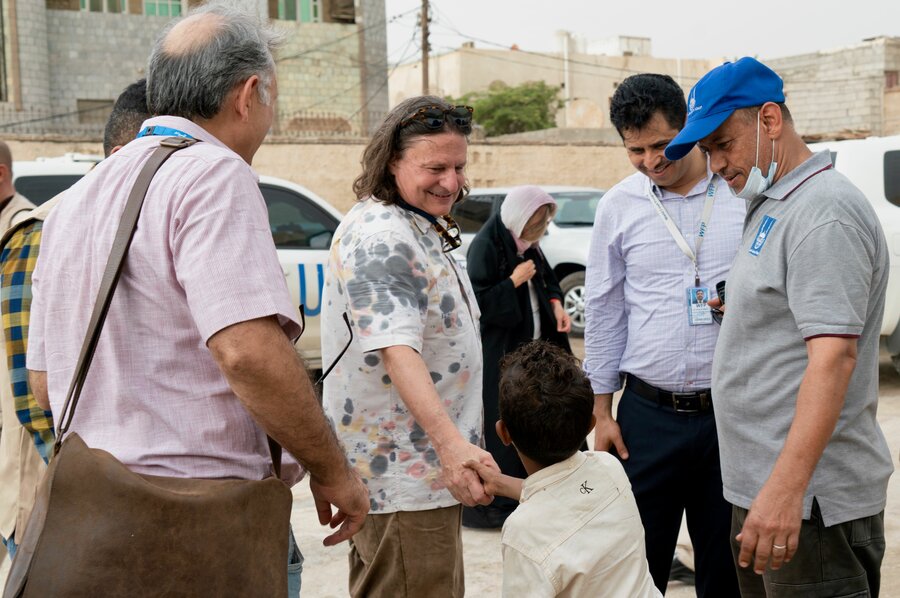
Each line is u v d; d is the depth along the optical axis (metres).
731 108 2.24
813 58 42.12
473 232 11.09
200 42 1.82
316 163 19.83
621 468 2.31
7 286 2.38
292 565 2.58
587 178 21.84
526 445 2.23
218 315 1.58
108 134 2.75
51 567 1.50
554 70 55.00
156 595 1.52
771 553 2.19
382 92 32.59
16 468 2.80
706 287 2.92
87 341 1.63
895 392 7.25
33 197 6.81
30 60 30.27
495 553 4.27
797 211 2.20
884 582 3.79
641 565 2.27
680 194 2.99
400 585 2.48
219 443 1.70
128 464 1.64
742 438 2.39
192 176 1.66
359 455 2.46
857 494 2.29
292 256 7.05
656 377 2.96
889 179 7.18
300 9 31.47
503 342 4.57
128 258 1.66
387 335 2.29
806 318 2.15
